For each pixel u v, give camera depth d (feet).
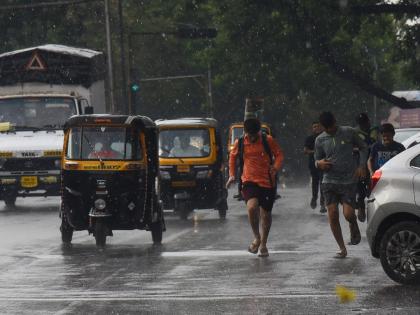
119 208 120.98
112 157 122.01
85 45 440.45
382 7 342.03
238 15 365.40
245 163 106.93
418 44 356.38
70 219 122.31
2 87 197.67
